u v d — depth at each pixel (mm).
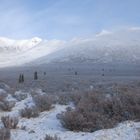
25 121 11656
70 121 10055
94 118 10352
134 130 8797
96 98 14047
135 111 10945
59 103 16922
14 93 24375
